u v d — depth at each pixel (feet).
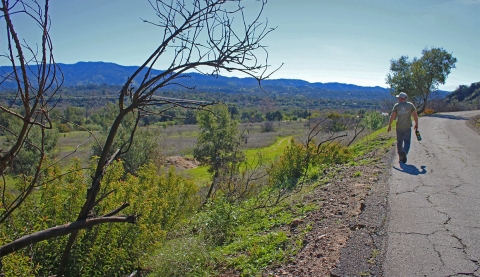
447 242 15.10
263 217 24.04
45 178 19.38
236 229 23.11
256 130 200.85
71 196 19.85
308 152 36.35
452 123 89.15
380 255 14.14
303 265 14.56
